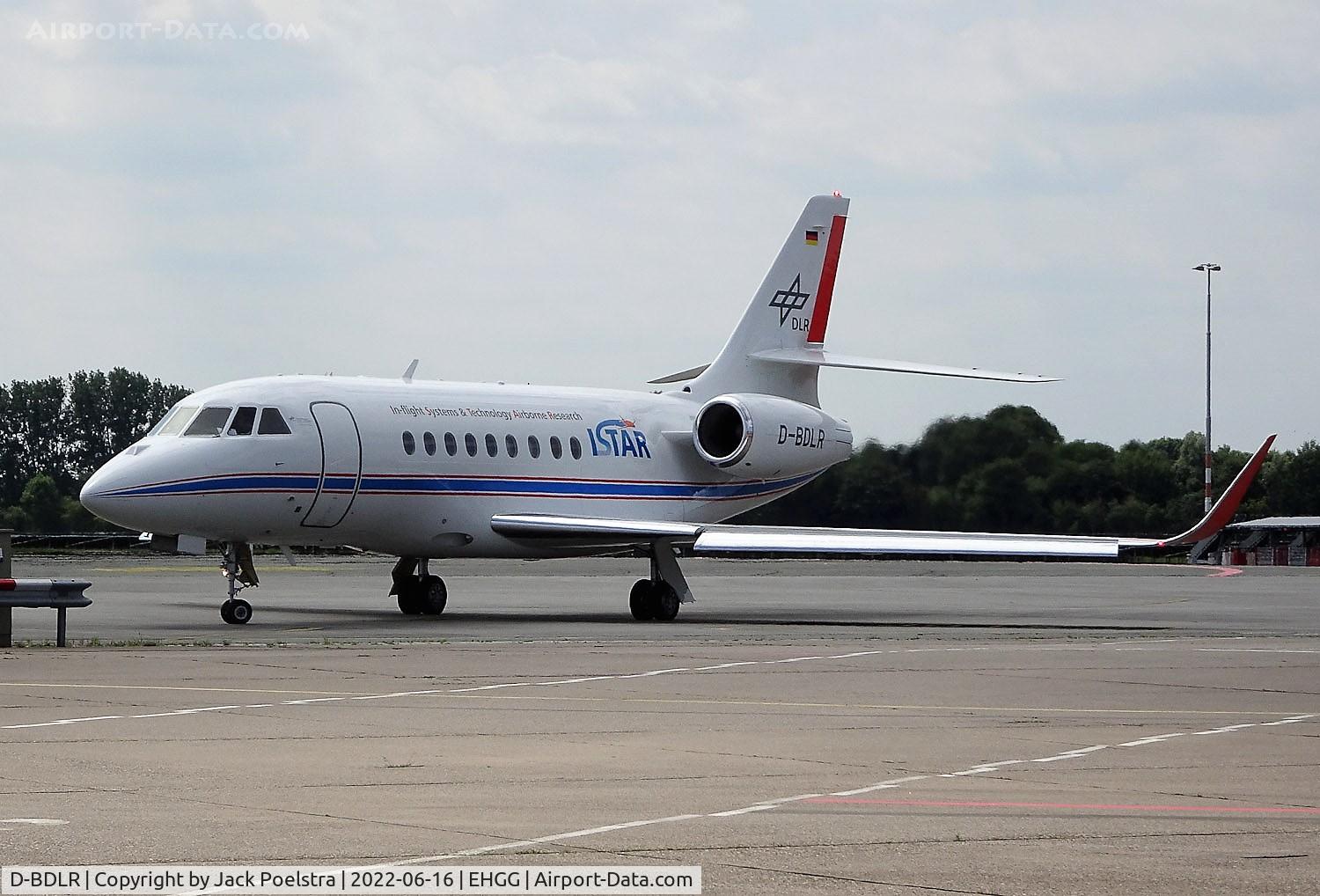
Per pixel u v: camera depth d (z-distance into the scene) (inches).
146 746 940.0
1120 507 3855.8
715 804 772.0
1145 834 709.9
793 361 2635.3
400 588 2313.0
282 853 658.8
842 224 2758.4
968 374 2439.7
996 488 3796.8
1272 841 694.5
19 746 938.7
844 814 749.9
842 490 3786.9
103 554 4847.4
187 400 2078.0
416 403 2207.2
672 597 2239.2
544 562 4488.2
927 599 2915.8
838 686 1288.1
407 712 1103.6
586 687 1262.3
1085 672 1403.8
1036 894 600.1
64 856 649.6
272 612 2320.4
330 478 2078.0
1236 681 1337.4
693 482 2559.1
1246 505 5344.5
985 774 868.6
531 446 2324.1
